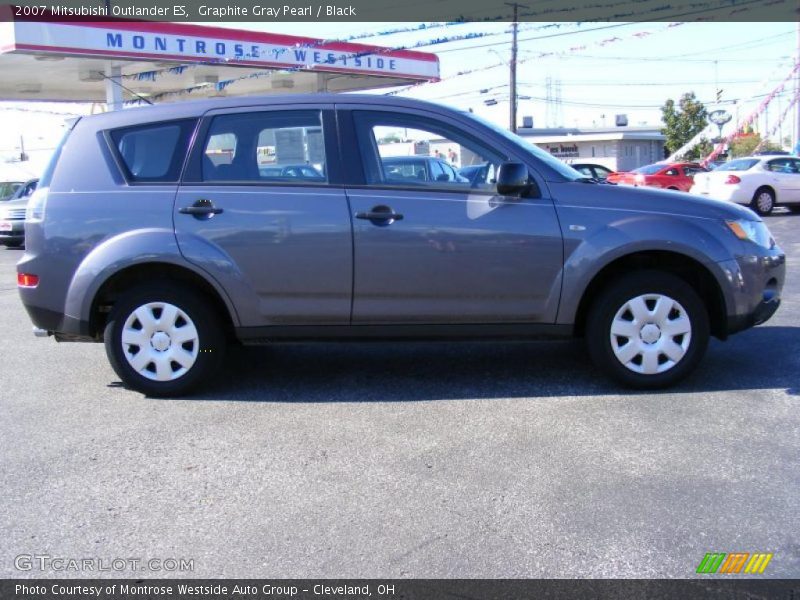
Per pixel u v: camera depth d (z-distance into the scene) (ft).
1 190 65.92
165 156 16.87
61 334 17.12
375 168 16.61
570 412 15.58
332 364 19.77
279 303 16.52
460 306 16.47
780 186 61.77
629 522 11.12
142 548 10.69
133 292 16.72
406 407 16.21
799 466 12.79
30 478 13.01
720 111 97.86
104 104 75.72
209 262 16.29
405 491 12.25
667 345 16.47
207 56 54.24
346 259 16.26
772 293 17.08
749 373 17.88
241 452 13.96
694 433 14.29
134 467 13.39
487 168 16.69
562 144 183.32
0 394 17.87
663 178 77.05
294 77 66.44
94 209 16.56
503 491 12.16
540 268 16.29
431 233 16.16
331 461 13.47
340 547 10.62
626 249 16.05
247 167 16.74
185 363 16.92
